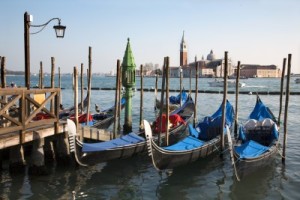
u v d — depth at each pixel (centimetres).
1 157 1122
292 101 4175
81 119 1714
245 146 1163
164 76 1353
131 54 1856
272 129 1408
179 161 1129
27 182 1032
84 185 1034
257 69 16938
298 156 1376
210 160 1309
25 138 999
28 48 1134
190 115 2061
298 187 1034
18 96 958
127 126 1853
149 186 1045
